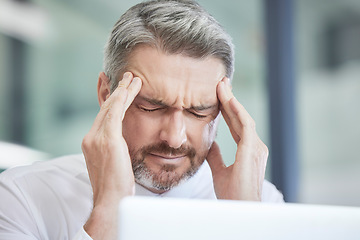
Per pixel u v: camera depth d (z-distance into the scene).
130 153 1.10
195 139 1.10
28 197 1.22
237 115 1.14
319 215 0.60
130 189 1.01
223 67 1.12
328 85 2.78
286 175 2.59
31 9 2.78
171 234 0.59
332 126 2.79
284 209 0.60
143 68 1.06
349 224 0.60
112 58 1.12
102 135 1.03
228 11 2.77
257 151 1.13
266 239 0.60
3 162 2.70
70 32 2.80
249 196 1.11
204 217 0.59
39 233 1.19
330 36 2.80
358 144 2.81
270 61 2.66
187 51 1.04
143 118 1.08
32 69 2.79
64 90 2.81
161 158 1.09
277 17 2.64
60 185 1.27
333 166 2.78
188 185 1.29
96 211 0.98
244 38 2.76
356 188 2.81
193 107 1.07
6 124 2.74
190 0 1.10
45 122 2.80
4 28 2.73
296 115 2.64
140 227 0.59
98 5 2.79
